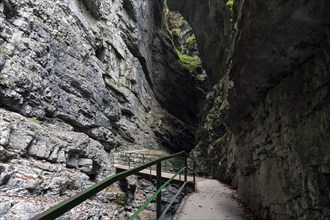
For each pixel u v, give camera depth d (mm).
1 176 9609
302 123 4719
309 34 4156
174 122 38375
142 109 32688
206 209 8039
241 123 9656
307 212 4559
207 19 28891
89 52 22250
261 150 7473
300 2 3691
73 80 19016
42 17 16828
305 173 4539
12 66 13547
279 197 6055
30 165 11414
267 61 5293
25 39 14953
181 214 7410
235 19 14273
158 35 40281
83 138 16203
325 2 3574
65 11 19625
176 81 41844
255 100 7430
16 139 11367
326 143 3887
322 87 4125
